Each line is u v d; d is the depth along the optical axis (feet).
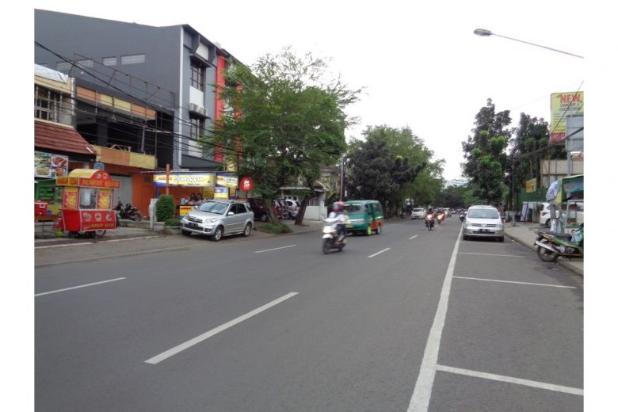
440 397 12.43
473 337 18.03
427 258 43.96
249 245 55.67
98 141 76.95
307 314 21.01
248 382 13.12
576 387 13.23
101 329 17.97
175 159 93.45
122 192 83.66
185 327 18.47
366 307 22.66
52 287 26.16
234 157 80.33
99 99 73.31
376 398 12.27
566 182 48.67
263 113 72.33
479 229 67.97
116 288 26.21
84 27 99.60
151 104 85.25
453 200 408.67
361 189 161.58
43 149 59.00
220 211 63.16
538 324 20.24
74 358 14.74
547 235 43.93
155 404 11.64
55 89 64.34
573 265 38.34
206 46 103.30
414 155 189.16
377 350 16.16
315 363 14.75
